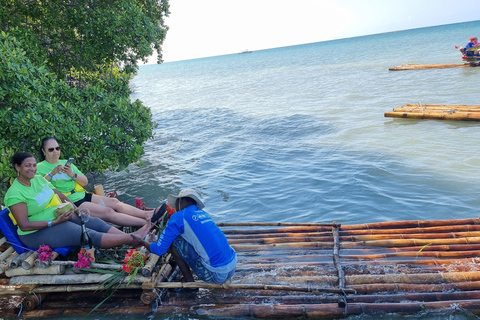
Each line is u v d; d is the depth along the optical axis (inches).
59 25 425.7
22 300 183.9
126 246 203.2
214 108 1016.2
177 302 180.1
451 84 901.2
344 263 202.8
